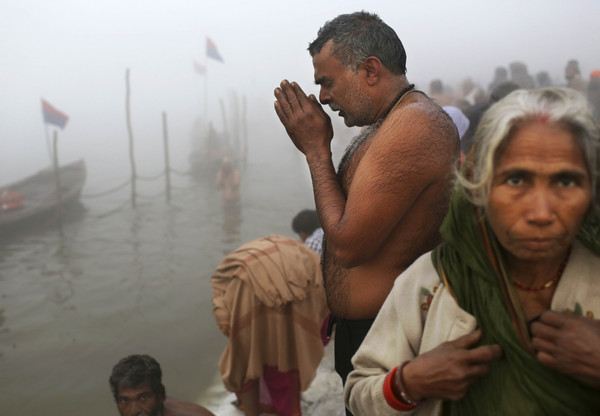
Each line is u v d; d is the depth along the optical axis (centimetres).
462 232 96
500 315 91
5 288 955
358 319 152
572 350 82
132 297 882
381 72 155
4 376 636
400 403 100
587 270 92
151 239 1252
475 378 92
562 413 86
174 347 677
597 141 82
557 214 82
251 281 292
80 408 568
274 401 317
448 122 141
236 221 1395
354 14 161
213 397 513
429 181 134
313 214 452
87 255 1143
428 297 104
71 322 791
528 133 82
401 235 143
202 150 2178
